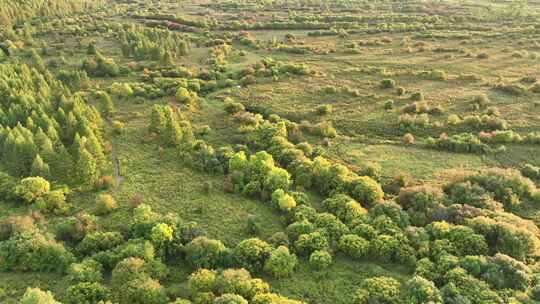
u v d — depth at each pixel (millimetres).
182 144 75188
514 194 62469
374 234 53656
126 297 45094
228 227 58625
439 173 70438
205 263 50406
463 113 88875
